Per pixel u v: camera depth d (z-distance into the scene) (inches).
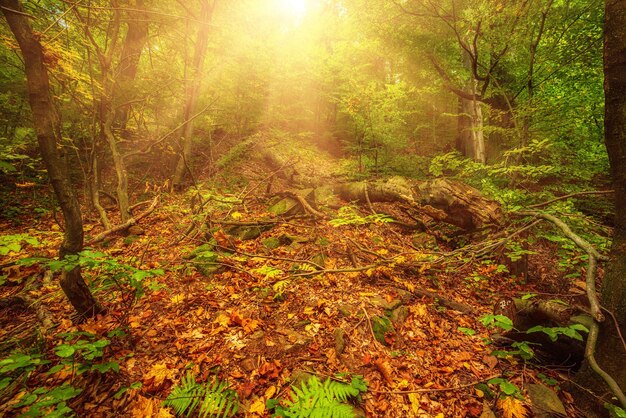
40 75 90.7
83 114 262.1
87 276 139.5
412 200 248.5
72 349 74.7
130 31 303.7
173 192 298.8
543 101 259.1
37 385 91.0
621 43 89.2
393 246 216.5
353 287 162.1
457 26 318.0
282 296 147.1
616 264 96.2
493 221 218.1
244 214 243.4
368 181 292.0
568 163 303.7
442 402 102.3
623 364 91.2
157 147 341.7
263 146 414.3
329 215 250.1
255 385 98.4
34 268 152.9
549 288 198.8
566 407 101.3
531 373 115.3
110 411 85.4
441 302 164.1
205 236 202.8
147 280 141.6
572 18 290.8
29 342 108.9
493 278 204.5
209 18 320.2
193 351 108.8
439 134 567.8
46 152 92.0
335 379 103.1
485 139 409.1
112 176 325.1
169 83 317.1
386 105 326.6
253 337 118.5
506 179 281.0
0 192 261.6
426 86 400.2
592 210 282.5
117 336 107.0
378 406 98.3
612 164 96.5
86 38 226.2
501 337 134.4
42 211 241.3
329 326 129.3
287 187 355.3
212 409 81.6
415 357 121.9
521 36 278.1
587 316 122.1
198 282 153.8
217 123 416.5
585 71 329.4
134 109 353.1
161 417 83.0
